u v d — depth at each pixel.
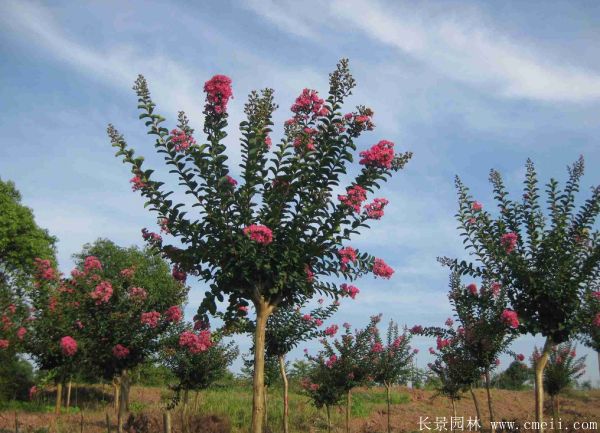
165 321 9.33
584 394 25.08
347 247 5.77
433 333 11.82
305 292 5.80
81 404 21.34
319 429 15.43
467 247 8.37
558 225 7.76
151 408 17.34
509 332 9.78
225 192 5.45
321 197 5.57
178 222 5.61
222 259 5.47
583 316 7.76
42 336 12.39
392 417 18.33
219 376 14.09
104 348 9.01
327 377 13.82
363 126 5.63
